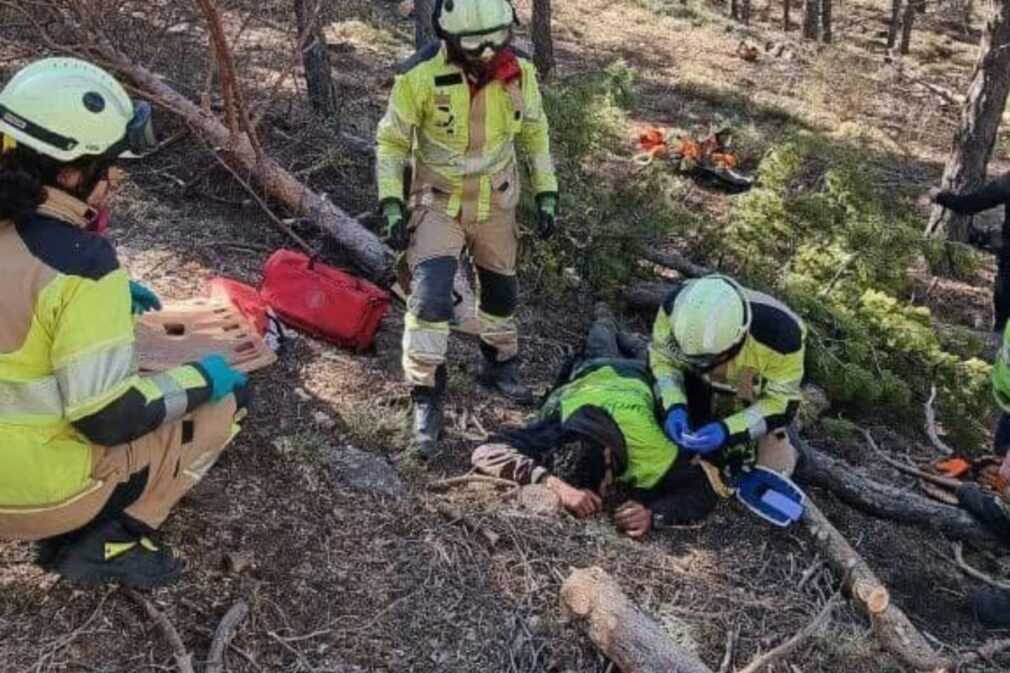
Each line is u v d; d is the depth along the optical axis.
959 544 4.62
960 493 4.73
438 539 3.70
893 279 6.32
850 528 4.57
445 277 4.10
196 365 2.92
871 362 5.54
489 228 4.27
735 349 3.83
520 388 4.76
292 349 4.64
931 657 3.71
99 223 2.96
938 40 20.05
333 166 6.54
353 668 3.16
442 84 3.95
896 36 19.73
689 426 4.04
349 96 8.64
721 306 3.79
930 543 4.59
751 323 3.91
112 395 2.54
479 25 3.77
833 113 12.51
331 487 3.80
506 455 4.11
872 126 12.31
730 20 17.05
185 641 3.08
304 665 3.12
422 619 3.39
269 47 8.09
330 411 4.29
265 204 5.68
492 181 4.15
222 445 3.10
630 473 4.12
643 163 8.72
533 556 3.72
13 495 2.66
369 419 4.23
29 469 2.61
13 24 6.20
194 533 3.40
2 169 2.46
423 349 4.11
